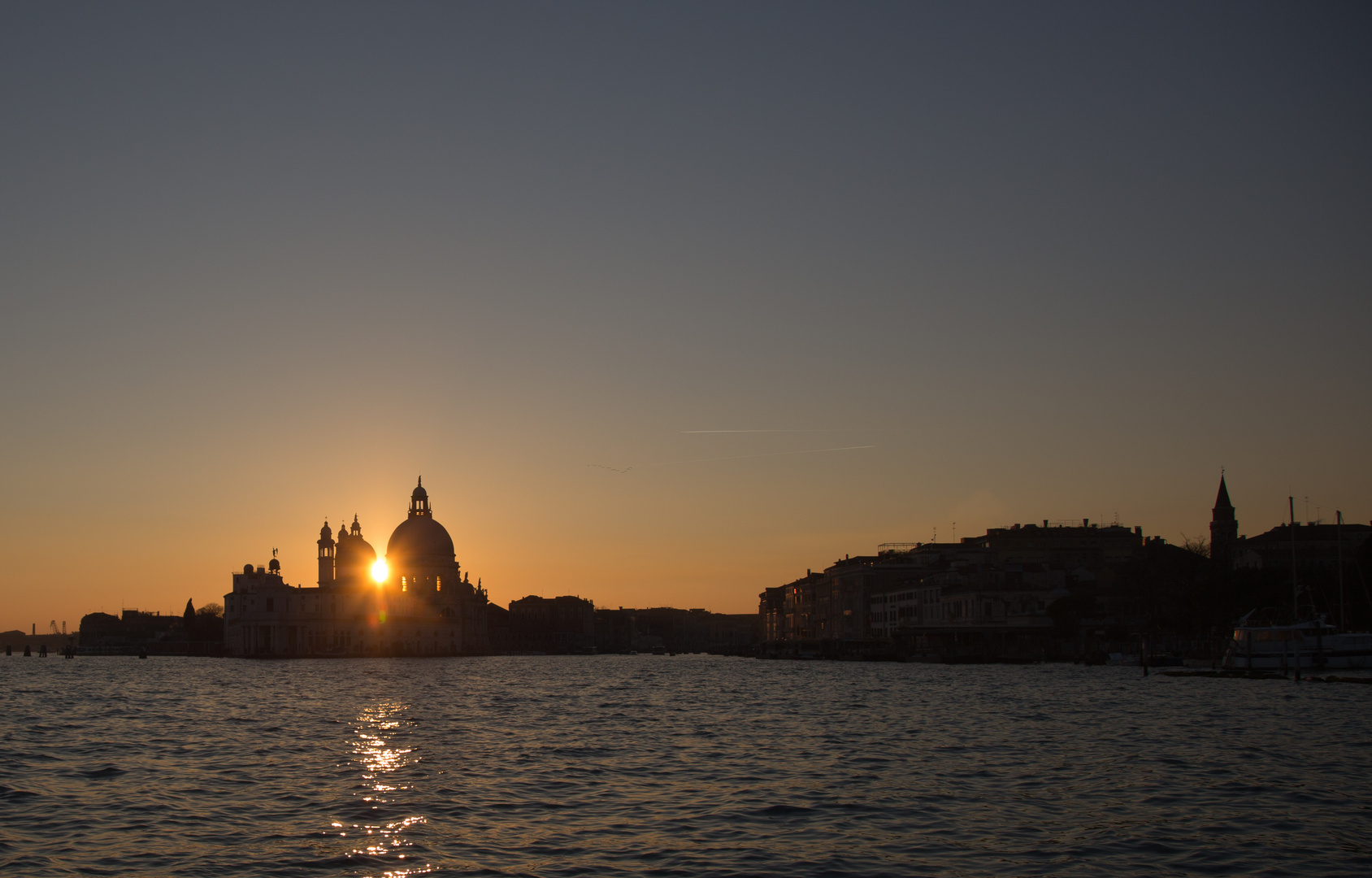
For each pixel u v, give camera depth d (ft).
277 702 389.19
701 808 161.68
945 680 493.77
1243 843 139.74
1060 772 194.18
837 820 152.97
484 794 173.58
